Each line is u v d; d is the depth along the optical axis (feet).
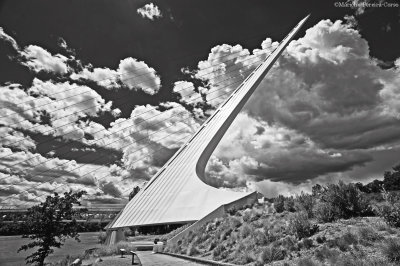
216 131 158.40
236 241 41.86
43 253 55.88
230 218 61.82
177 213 116.57
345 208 35.53
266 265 27.86
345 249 24.85
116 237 125.80
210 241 51.55
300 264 24.43
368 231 26.11
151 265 41.29
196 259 41.52
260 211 54.75
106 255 69.87
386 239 23.70
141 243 101.35
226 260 35.01
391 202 29.78
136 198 140.67
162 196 130.00
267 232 36.86
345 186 36.60
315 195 49.88
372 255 22.07
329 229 31.04
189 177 134.51
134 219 125.80
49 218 56.03
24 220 56.59
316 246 27.94
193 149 154.51
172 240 81.92
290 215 44.06
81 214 60.54
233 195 112.88
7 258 96.58
